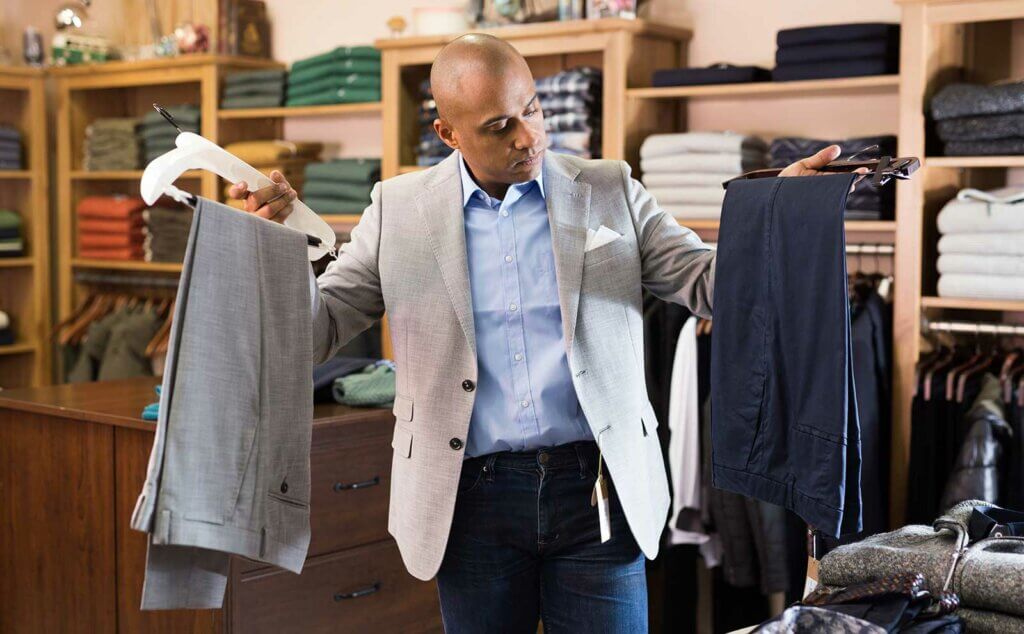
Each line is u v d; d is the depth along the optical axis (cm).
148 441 312
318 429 319
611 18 388
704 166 379
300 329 187
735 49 413
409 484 212
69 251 584
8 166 578
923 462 337
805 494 177
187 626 309
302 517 187
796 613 145
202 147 183
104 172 565
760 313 184
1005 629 147
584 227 208
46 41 621
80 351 577
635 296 211
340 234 483
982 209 330
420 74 457
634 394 210
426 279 209
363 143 512
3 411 353
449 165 215
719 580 388
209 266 175
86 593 334
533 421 207
